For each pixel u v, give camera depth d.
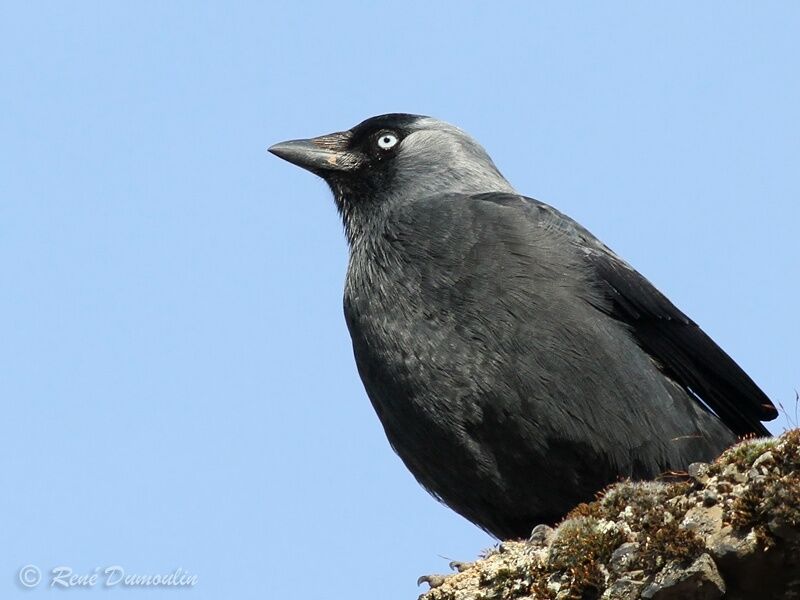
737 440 13.61
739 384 13.80
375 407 13.72
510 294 12.91
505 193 14.05
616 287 13.47
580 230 13.77
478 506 13.34
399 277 13.42
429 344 13.05
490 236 13.24
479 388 12.78
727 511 9.29
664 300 13.73
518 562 10.48
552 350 12.73
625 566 9.67
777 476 9.13
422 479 13.66
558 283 13.05
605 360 12.79
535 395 12.65
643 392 12.85
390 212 14.24
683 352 13.80
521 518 13.25
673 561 9.38
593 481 12.80
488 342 12.84
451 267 13.18
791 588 9.09
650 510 9.76
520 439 12.71
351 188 15.73
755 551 9.05
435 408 12.95
